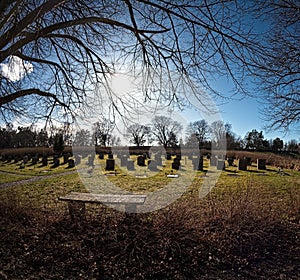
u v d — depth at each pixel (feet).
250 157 81.46
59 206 23.21
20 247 15.24
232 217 17.94
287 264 14.24
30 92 23.21
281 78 23.57
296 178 44.70
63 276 12.43
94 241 15.60
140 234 16.08
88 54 22.56
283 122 27.50
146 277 12.65
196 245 15.49
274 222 18.67
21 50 22.43
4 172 56.03
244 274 13.14
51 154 87.30
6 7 14.29
